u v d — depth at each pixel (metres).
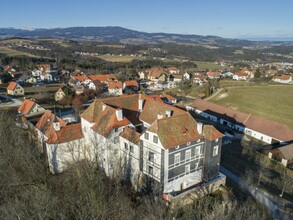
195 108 115.56
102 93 145.88
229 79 198.75
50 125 60.84
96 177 43.41
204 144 52.06
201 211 40.38
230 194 51.03
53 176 53.00
